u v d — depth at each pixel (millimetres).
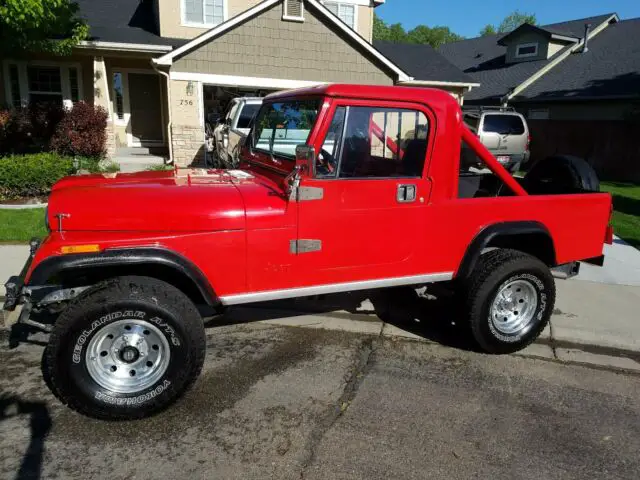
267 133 4117
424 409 3453
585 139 18750
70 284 3359
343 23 13719
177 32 14664
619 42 23141
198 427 3162
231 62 13164
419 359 4176
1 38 9570
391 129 3529
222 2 14930
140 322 3068
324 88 3352
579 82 21031
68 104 14328
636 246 7777
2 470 2734
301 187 3324
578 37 24266
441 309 5172
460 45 31969
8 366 3824
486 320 4051
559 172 5039
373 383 3766
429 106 3570
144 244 3117
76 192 3268
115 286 3076
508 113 15109
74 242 3018
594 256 4492
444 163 3693
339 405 3459
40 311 3484
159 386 3143
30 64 13781
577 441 3188
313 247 3465
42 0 8758
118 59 14758
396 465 2885
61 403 3371
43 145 11867
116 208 3166
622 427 3363
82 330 2984
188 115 13094
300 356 4148
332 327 4719
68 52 10641
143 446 2973
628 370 4184
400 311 5105
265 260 3381
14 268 5672
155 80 15266
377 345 4398
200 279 3232
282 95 4016
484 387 3779
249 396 3527
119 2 16719
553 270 4586
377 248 3641
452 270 3922
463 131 3791
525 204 4027
